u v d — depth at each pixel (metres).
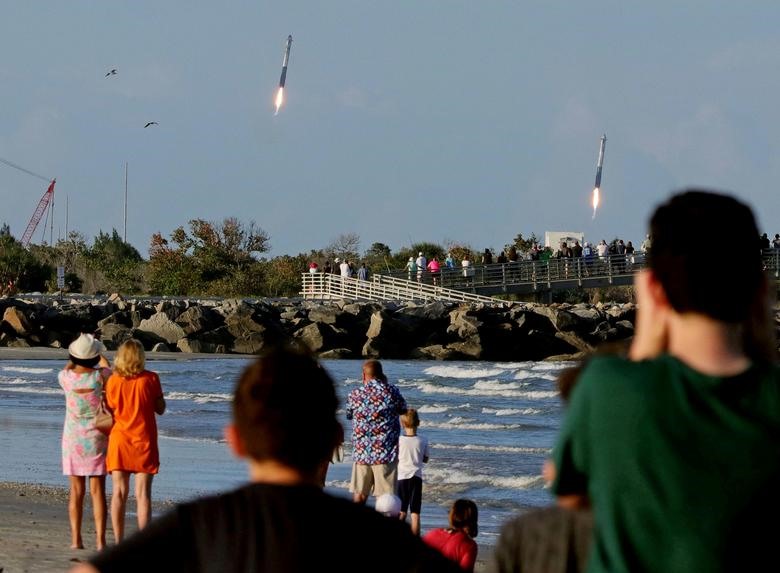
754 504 10.16
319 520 10.55
